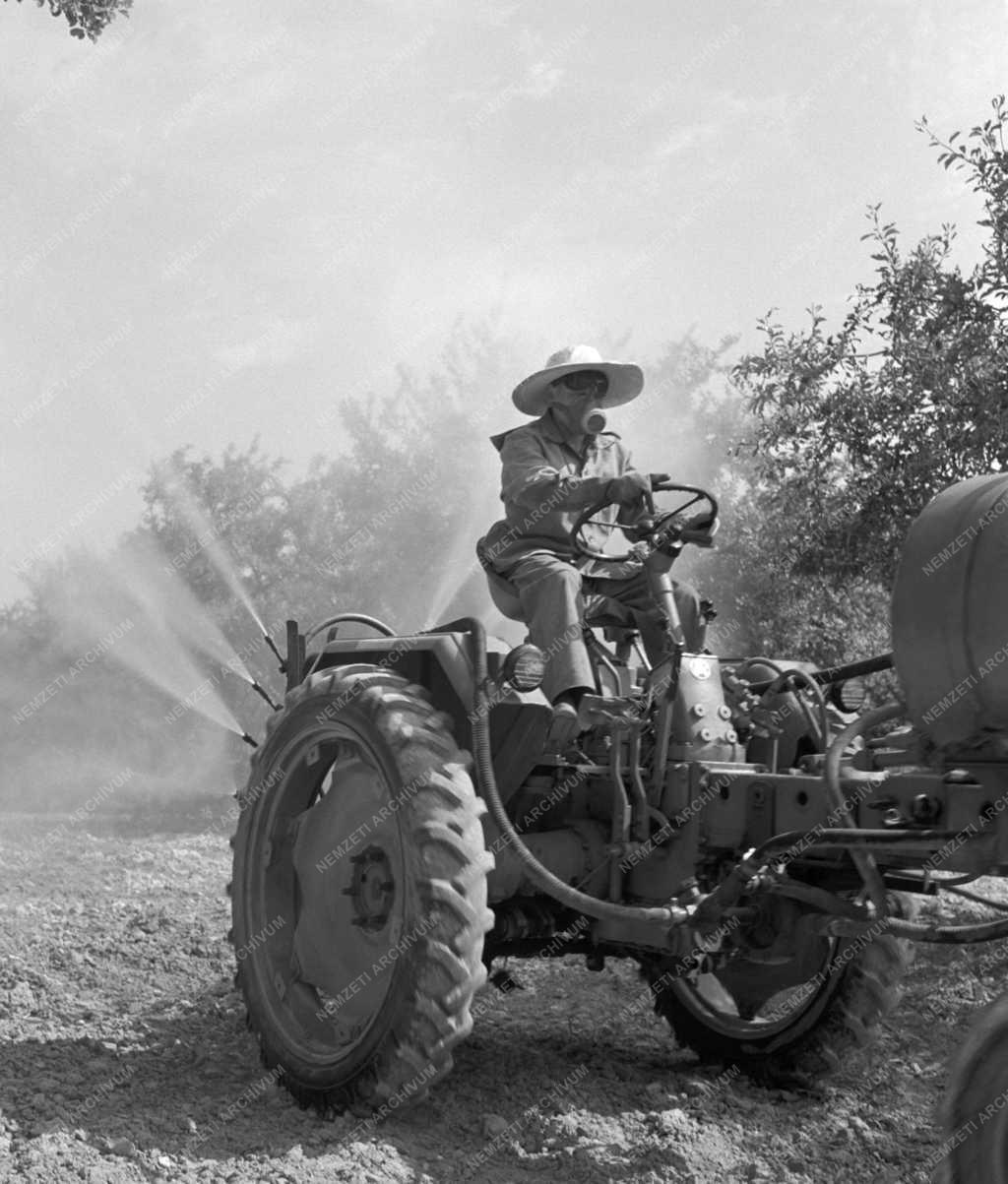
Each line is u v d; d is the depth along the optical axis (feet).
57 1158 13.26
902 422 26.94
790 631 41.78
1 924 25.62
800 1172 14.02
